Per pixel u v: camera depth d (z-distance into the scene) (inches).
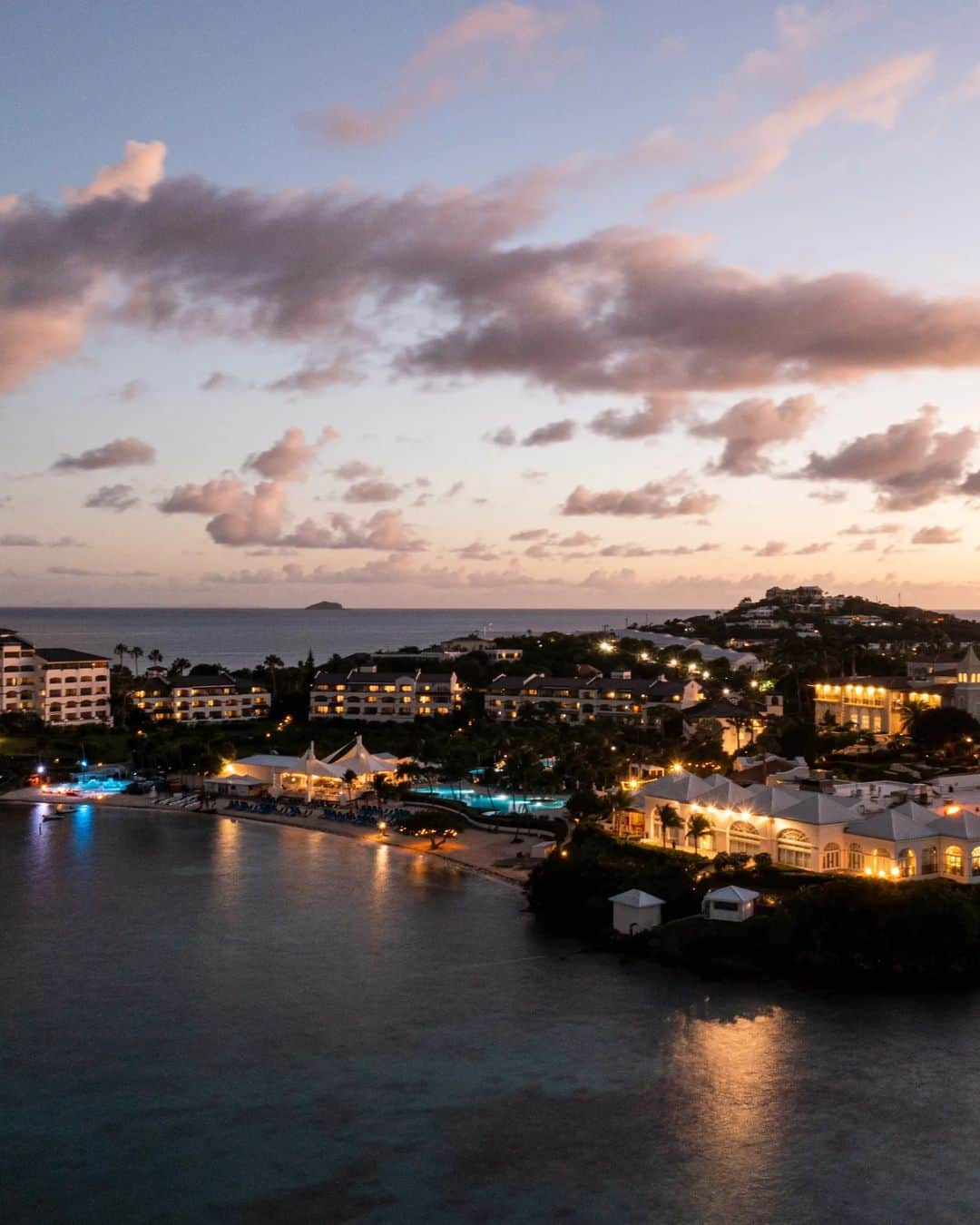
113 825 7711.6
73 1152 2945.4
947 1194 2780.5
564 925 5113.2
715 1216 2682.1
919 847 5034.5
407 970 4426.7
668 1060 3550.7
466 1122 3127.5
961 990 4192.9
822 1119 3161.9
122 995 4106.8
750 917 4653.1
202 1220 2647.6
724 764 7667.3
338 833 7377.0
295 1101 3255.4
